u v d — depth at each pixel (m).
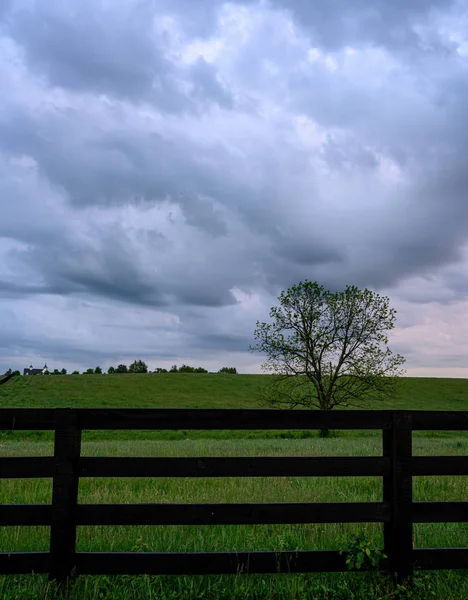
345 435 39.53
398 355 41.28
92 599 4.91
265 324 42.97
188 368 120.69
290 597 5.09
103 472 5.25
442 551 5.39
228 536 6.71
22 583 5.30
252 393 67.31
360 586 5.26
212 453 17.84
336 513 5.38
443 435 38.78
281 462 5.42
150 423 5.38
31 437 33.88
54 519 5.09
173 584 5.33
